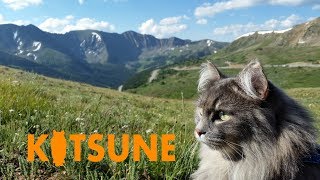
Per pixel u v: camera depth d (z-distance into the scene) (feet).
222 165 1.34
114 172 1.65
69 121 2.23
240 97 1.27
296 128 1.23
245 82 1.24
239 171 1.28
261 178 1.23
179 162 1.74
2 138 1.88
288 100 1.29
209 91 1.35
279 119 1.24
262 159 1.23
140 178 1.68
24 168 1.58
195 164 1.76
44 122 2.20
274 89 1.25
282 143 1.22
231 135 1.26
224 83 1.32
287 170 1.22
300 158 1.24
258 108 1.23
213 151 1.38
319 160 1.25
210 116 1.31
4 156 1.69
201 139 1.31
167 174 1.65
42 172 1.67
